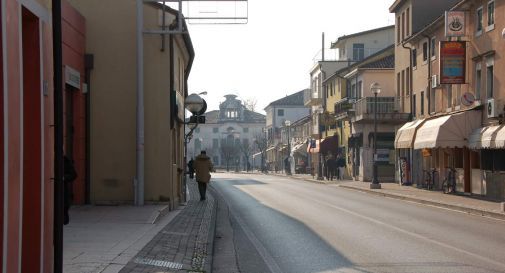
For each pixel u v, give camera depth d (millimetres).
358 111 45469
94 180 18219
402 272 9352
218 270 9750
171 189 19031
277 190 34344
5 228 5172
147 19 18406
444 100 33188
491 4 26953
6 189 5203
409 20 40188
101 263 8805
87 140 18203
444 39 33000
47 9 6562
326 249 11922
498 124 26047
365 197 28688
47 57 6527
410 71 39781
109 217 15023
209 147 129625
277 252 11664
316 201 25609
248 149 118938
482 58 27828
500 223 17016
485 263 10188
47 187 6457
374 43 65000
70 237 11680
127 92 18344
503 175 25141
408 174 38594
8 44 5305
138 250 10227
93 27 18312
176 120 20484
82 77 17906
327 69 64438
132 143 18312
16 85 5508
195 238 12719
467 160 29625
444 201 23953
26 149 6242
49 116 6555
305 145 72500
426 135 30750
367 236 13914
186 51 23797
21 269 6117
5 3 5230
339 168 49625
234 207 22609
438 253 11344
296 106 107125
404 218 18281
